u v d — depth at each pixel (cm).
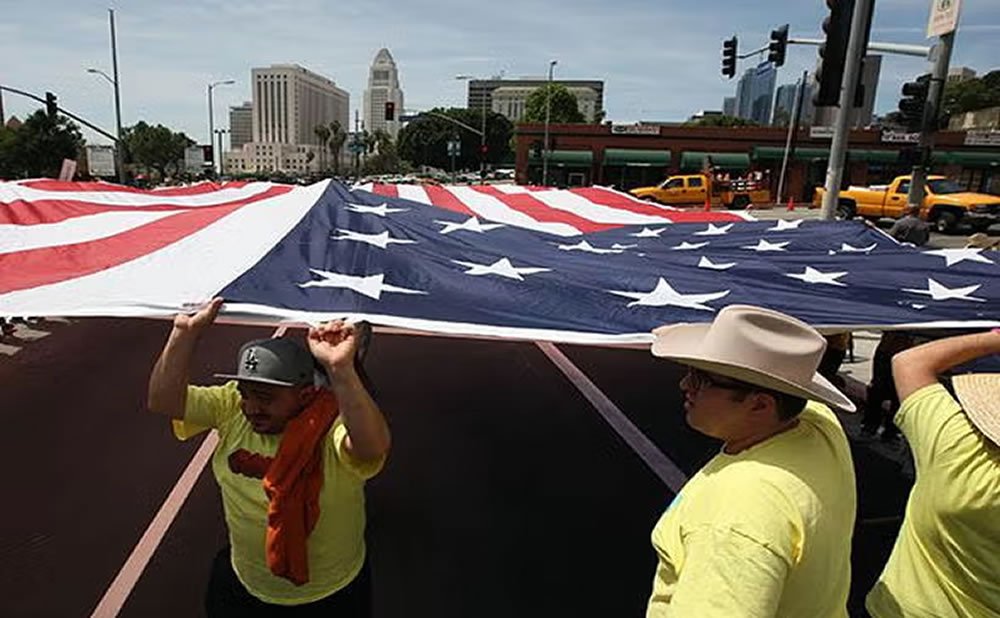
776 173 4281
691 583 138
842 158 921
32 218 491
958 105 7538
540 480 525
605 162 4397
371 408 221
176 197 645
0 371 763
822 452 165
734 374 162
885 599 210
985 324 343
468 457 564
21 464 532
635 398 720
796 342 167
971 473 184
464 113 8131
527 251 493
